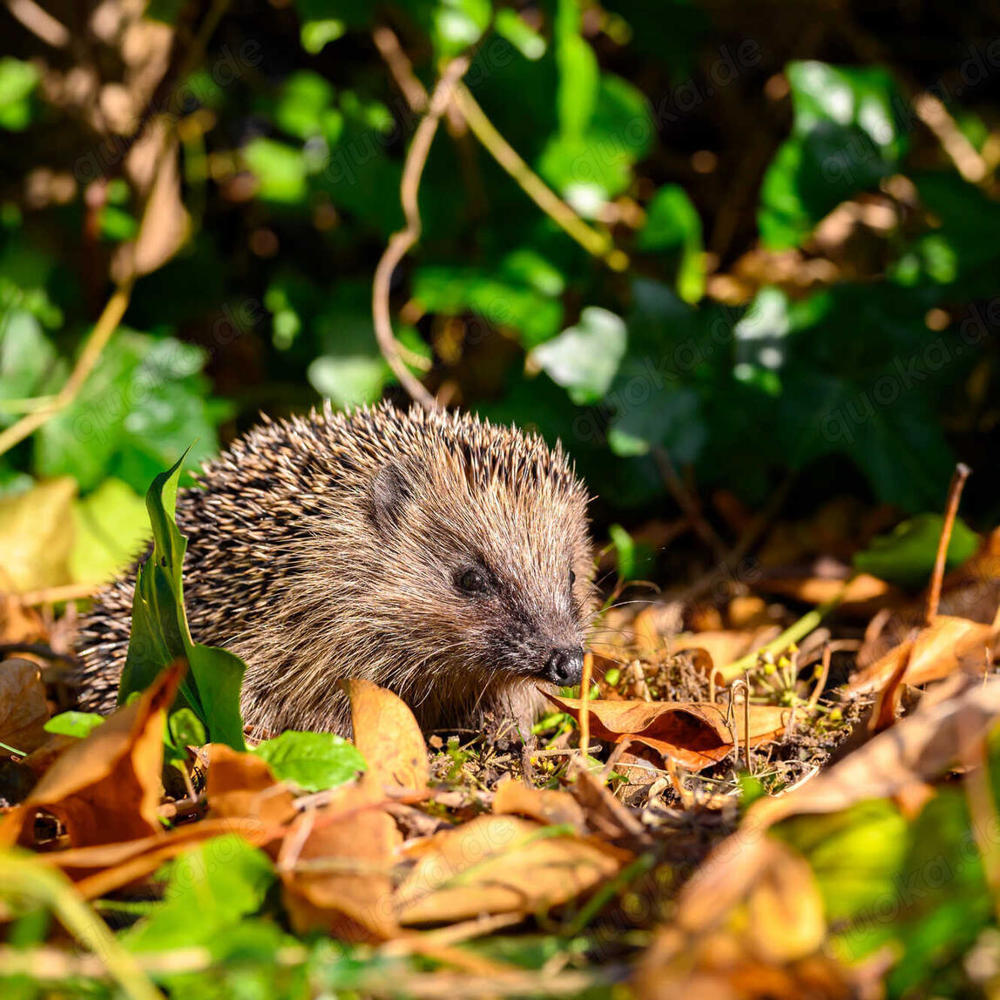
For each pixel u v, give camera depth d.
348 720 3.79
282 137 6.38
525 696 3.93
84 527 4.95
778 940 1.78
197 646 2.70
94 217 5.46
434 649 3.79
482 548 3.78
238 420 5.78
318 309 5.80
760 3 5.88
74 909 1.87
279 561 3.68
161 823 2.60
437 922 2.15
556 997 1.87
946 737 2.14
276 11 6.16
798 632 4.01
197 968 1.89
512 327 5.50
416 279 5.31
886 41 6.17
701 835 2.37
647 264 5.54
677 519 5.21
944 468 4.78
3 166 5.64
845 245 5.70
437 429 4.02
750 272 5.77
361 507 3.78
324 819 2.26
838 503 5.07
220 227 6.42
